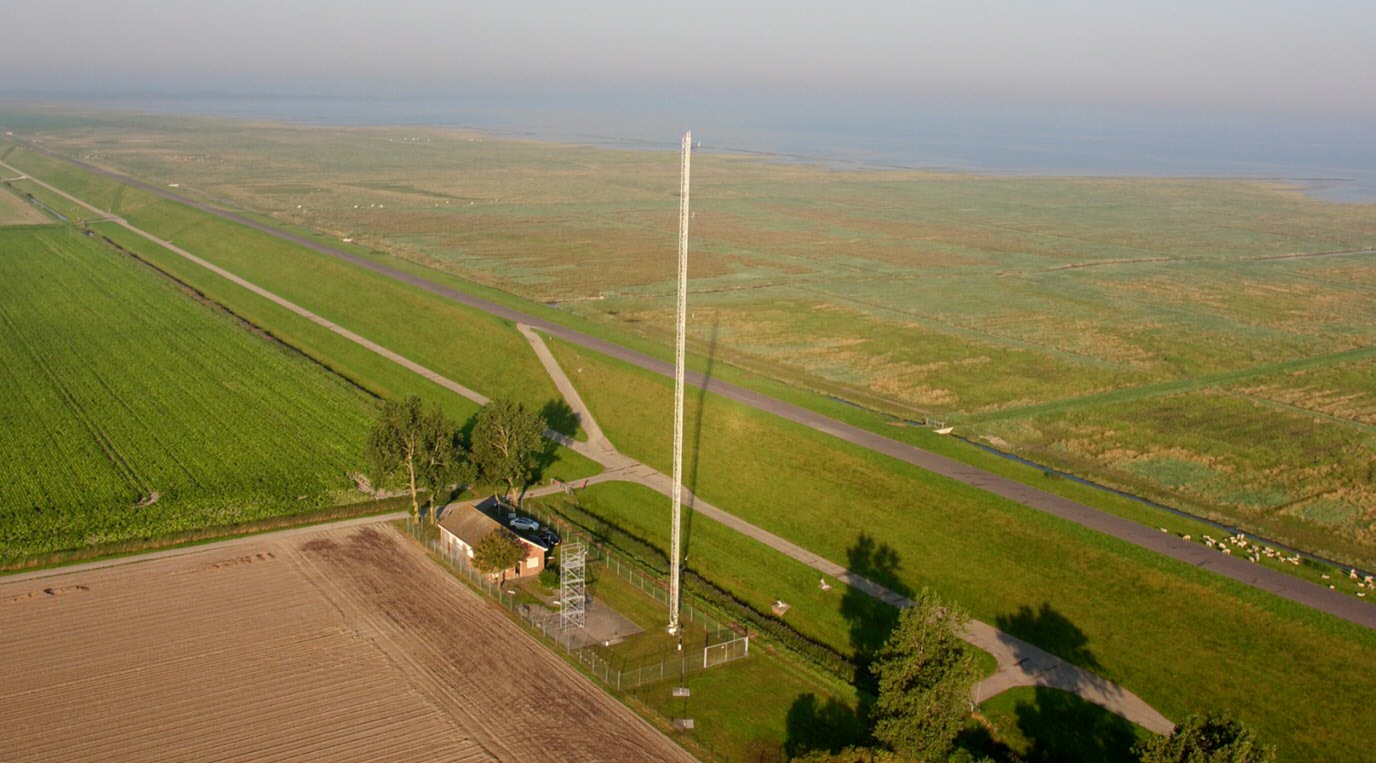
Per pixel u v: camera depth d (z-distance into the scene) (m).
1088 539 79.50
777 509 92.12
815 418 107.00
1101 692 65.81
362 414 116.81
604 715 62.72
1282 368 141.62
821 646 72.38
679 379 71.50
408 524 88.94
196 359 135.50
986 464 95.81
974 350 147.25
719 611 76.56
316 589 77.25
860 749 55.38
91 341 142.50
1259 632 68.62
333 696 63.50
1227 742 48.22
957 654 56.81
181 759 57.09
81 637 69.50
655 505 94.56
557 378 123.50
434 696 63.84
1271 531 88.56
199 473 99.00
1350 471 104.06
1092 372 137.38
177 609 73.62
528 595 77.94
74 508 90.00
